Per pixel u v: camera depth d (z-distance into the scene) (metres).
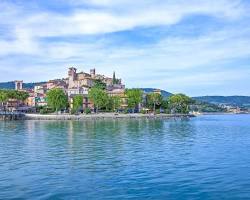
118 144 83.25
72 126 163.38
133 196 36.78
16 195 37.09
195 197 36.41
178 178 44.50
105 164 54.91
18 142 89.19
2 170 50.28
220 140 94.25
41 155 65.12
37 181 43.22
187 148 75.38
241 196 36.62
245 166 52.53
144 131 129.25
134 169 50.56
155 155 64.50
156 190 38.91
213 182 42.38
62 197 36.34
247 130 138.50
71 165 54.19
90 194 37.47
